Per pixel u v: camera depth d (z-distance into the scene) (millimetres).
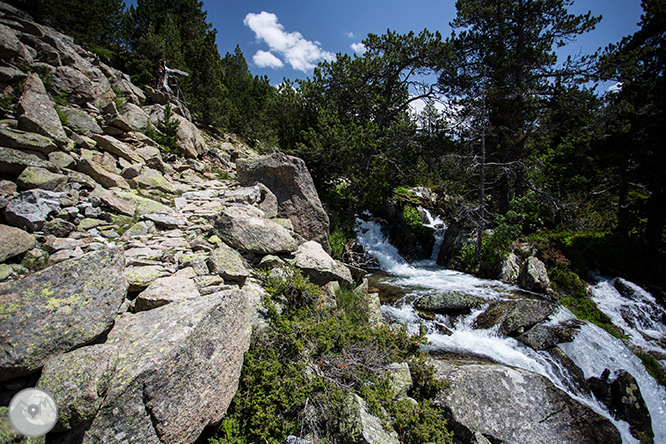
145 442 2740
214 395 3434
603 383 7227
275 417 3980
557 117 16109
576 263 12578
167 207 7770
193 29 25984
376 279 11602
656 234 13602
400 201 18625
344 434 3896
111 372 2672
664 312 10484
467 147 15188
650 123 12281
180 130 13367
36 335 2609
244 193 9250
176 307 3654
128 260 4836
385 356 5566
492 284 11422
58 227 5109
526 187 15641
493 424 5312
